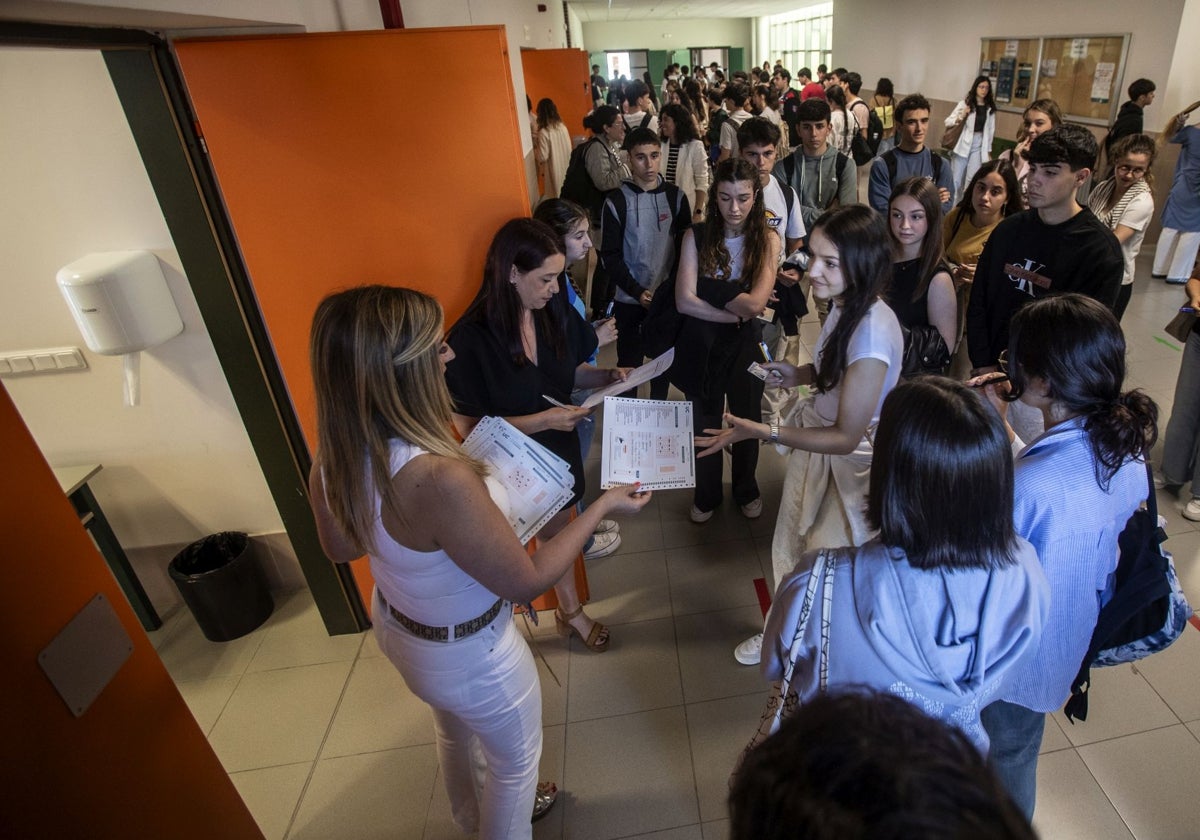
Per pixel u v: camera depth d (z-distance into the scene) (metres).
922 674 0.92
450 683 1.26
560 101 8.05
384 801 1.94
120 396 2.33
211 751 1.30
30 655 0.94
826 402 1.75
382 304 1.03
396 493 1.05
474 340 1.79
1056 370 1.18
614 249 2.98
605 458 1.65
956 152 5.95
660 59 24.94
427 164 1.82
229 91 1.68
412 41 1.69
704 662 2.27
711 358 2.47
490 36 1.71
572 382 2.06
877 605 0.93
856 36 12.38
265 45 1.64
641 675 2.24
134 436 2.41
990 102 5.71
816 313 4.90
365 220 1.86
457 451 1.10
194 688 2.38
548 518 1.44
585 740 2.04
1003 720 1.34
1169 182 5.38
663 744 2.01
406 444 1.06
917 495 0.91
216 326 1.96
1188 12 5.05
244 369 2.02
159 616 2.69
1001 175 2.57
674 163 4.62
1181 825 1.68
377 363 1.01
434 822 1.87
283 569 2.74
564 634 2.40
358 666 2.41
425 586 1.16
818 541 1.82
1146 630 1.35
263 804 1.97
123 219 2.05
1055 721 1.94
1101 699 1.99
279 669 2.42
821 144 3.64
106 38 1.45
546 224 1.80
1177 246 4.70
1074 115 6.45
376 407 1.04
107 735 1.07
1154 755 1.83
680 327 2.54
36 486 0.98
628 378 1.96
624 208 2.92
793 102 8.39
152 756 1.15
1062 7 6.52
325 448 1.10
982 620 0.93
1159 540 1.32
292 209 1.82
